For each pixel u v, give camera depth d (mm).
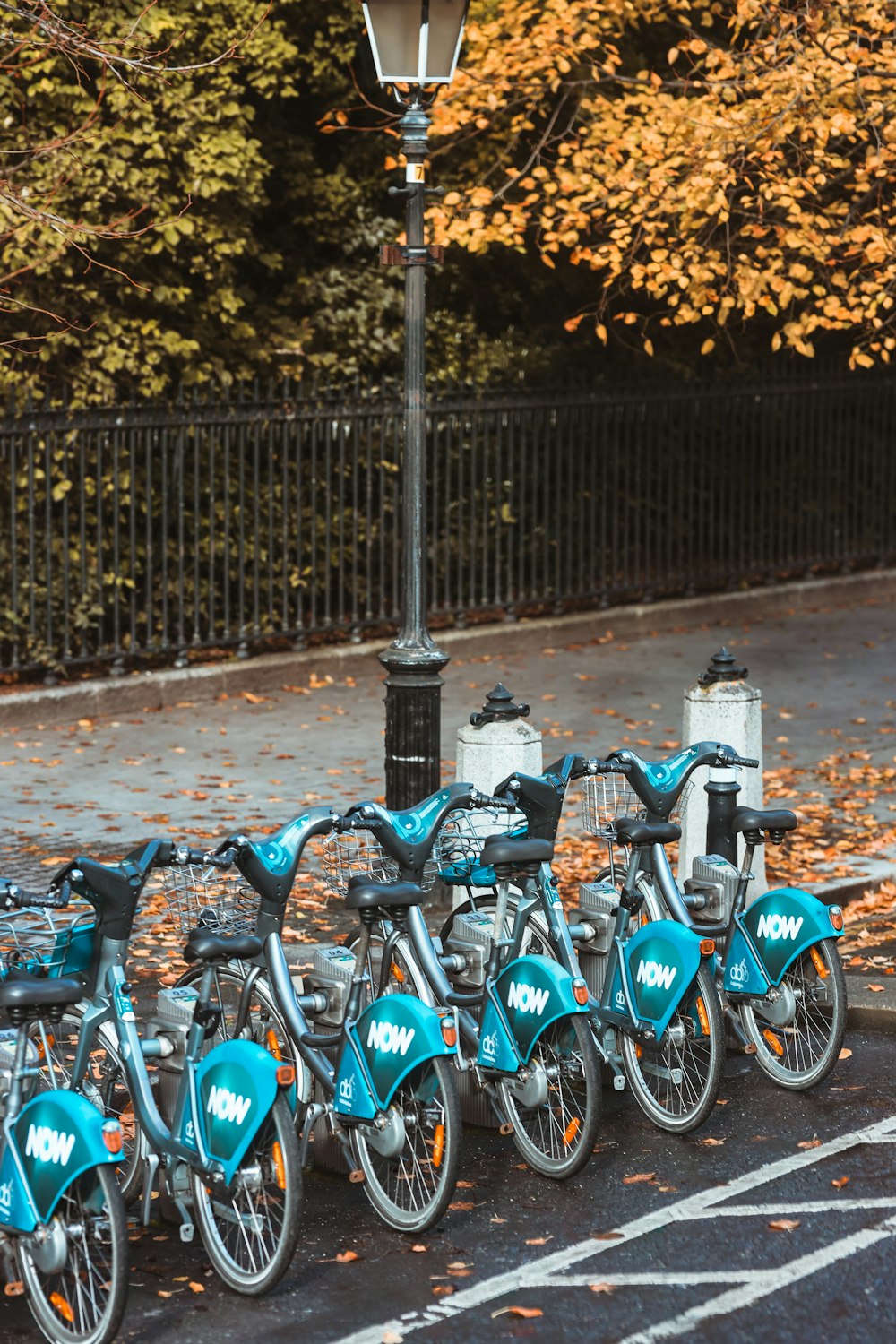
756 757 16297
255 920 11141
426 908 16719
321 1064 11078
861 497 37719
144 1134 10555
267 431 28562
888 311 25500
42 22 18531
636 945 12391
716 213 22344
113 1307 9109
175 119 26672
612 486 34031
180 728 24734
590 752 23031
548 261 24391
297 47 30172
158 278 28031
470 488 32625
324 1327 9422
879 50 23781
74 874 10180
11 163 25406
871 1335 9094
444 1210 10469
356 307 31969
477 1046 11852
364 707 26266
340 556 28781
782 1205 10867
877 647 31344
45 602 27094
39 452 27250
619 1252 10242
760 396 34875
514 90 27141
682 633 32594
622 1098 13039
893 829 19500
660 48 30531
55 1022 10305
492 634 30094
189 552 29297
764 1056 13211
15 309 25406
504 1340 9164
